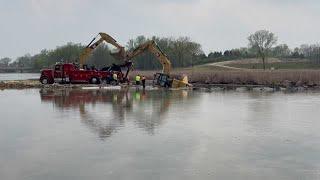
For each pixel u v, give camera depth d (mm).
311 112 25828
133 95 38188
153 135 17781
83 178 11586
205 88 51469
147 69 115000
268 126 20297
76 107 27891
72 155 14188
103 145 15758
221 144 16062
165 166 12867
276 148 15398
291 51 170625
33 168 12578
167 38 127812
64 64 51062
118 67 53406
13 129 19234
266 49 110312
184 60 124812
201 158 13883
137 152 14641
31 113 24844
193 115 24188
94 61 111562
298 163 13250
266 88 51531
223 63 142250
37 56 194750
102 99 33750
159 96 37312
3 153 14508
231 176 11836
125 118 22703
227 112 25734
